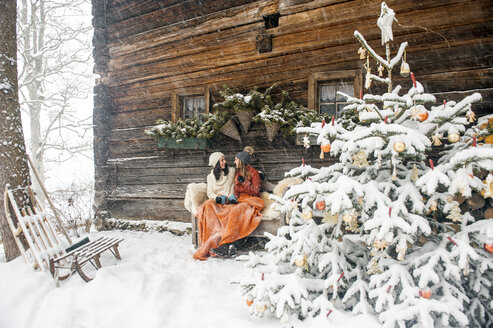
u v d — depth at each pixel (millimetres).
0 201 4129
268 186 4809
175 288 3391
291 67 5000
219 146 5500
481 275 2461
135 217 6199
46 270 3662
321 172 2877
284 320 2420
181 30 5824
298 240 2656
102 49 6617
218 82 5582
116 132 6508
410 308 2115
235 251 4238
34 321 2914
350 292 2467
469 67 4027
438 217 3039
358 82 4574
